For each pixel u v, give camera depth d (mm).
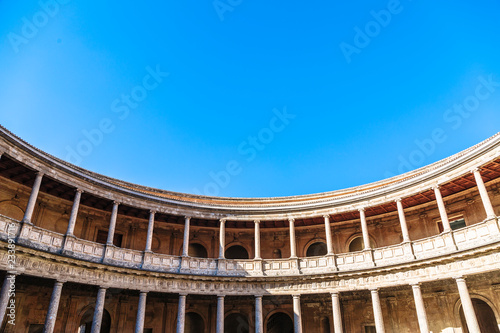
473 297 29625
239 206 36812
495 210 30719
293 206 36281
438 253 28797
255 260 34938
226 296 36719
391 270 30422
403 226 31703
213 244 39719
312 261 34469
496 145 27000
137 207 33719
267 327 37688
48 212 32406
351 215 36812
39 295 30422
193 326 37812
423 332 27922
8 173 28891
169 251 38219
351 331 34938
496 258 25703
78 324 31781
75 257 27594
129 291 33781
